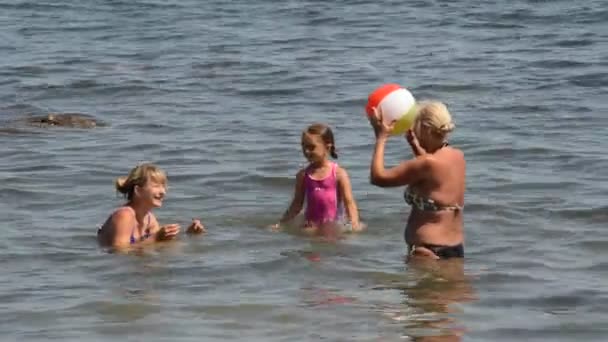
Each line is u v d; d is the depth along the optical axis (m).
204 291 13.79
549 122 24.92
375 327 12.45
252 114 26.41
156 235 15.95
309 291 13.77
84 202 18.28
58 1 49.47
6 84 30.66
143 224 16.14
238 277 14.35
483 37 38.28
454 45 36.66
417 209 15.16
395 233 16.47
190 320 12.73
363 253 15.45
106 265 14.84
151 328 12.46
